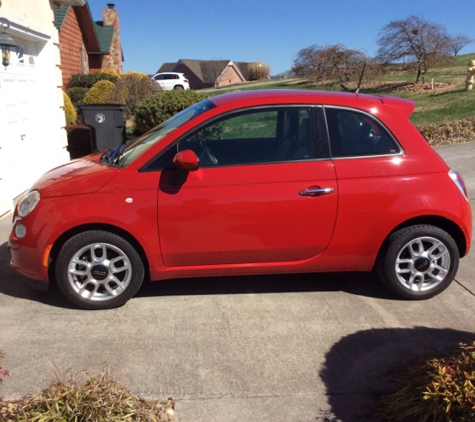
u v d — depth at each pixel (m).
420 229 4.27
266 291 4.59
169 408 3.04
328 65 21.80
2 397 3.07
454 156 9.59
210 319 4.07
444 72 24.17
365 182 4.15
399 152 4.24
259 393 3.19
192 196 4.02
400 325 4.00
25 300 4.36
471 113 13.38
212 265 4.24
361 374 3.38
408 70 24.92
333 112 4.25
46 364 3.42
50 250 4.04
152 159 4.09
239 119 4.21
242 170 4.11
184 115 4.57
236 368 3.43
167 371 3.38
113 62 30.52
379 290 4.63
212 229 4.09
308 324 4.01
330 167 4.15
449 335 3.85
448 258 4.35
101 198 4.00
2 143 7.09
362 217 4.18
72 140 13.39
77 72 23.12
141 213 4.00
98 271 4.10
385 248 4.30
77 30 23.34
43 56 9.46
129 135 15.05
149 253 4.10
